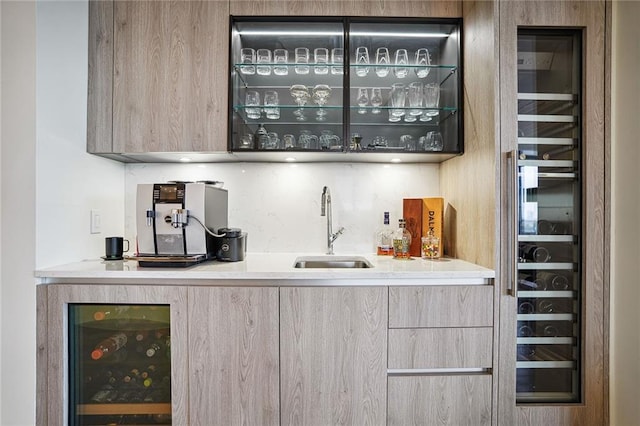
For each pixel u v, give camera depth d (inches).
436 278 65.6
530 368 68.9
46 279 66.3
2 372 65.7
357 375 65.0
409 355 65.2
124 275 64.5
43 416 65.4
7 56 64.9
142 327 67.1
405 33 82.2
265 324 64.7
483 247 69.6
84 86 75.9
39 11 65.0
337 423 65.0
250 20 77.5
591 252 66.9
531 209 68.7
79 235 75.3
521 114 68.6
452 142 80.2
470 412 65.6
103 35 76.6
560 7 66.4
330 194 91.7
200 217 71.9
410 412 65.3
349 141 78.7
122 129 76.5
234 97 78.1
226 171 91.2
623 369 66.2
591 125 66.9
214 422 64.9
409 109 80.2
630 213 65.4
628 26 66.1
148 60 76.4
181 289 64.7
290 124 80.4
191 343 64.8
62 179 70.6
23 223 64.8
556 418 66.4
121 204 89.7
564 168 69.1
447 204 87.4
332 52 80.5
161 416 67.6
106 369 67.6
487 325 65.9
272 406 64.9
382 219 91.6
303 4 77.0
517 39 68.3
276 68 81.3
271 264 73.4
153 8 76.6
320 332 64.7
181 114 76.3
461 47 78.1
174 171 90.8
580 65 68.4
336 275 64.3
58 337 65.0
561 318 68.9
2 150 64.9
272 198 91.7
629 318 65.2
